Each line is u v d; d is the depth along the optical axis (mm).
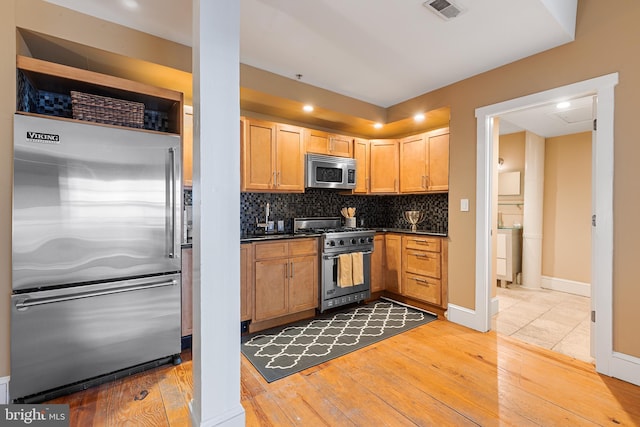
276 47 2330
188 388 1885
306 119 3555
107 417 1619
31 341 1700
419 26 2051
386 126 3850
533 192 4215
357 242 3404
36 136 1689
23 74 1837
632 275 1945
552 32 2109
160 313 2105
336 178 3547
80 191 1811
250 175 2957
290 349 2408
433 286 3184
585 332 2734
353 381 1963
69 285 1805
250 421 1598
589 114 3271
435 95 3160
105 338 1910
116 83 2039
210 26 1338
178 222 2160
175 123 2363
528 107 2465
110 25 1983
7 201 1680
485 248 2742
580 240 3971
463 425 1566
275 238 2834
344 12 1905
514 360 2227
